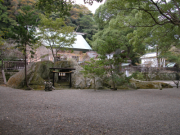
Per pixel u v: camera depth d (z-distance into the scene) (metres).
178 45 10.71
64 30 12.06
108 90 8.22
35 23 7.66
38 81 8.62
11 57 13.00
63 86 9.02
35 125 2.57
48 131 2.35
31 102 4.36
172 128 2.58
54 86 8.76
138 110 3.79
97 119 3.00
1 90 6.98
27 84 7.89
